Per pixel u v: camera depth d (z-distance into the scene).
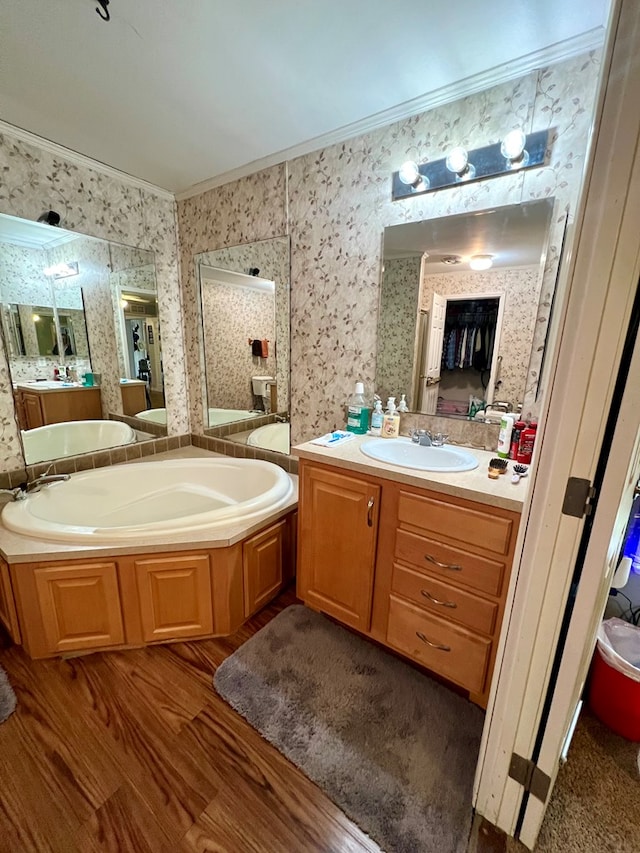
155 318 2.59
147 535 1.57
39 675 1.49
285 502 1.93
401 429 1.91
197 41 1.26
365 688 1.45
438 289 1.69
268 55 1.32
